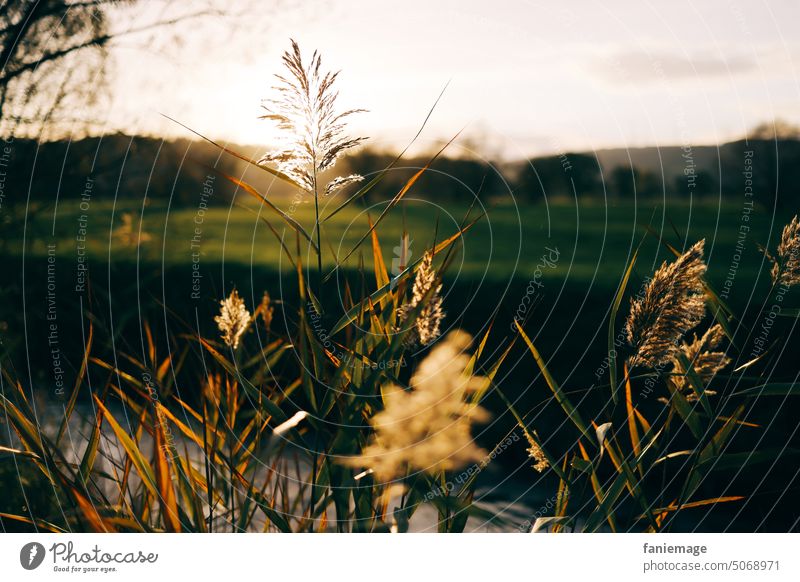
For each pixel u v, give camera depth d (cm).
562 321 578
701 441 184
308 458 197
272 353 201
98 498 177
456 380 133
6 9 343
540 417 436
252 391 177
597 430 181
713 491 345
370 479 165
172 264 432
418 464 139
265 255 618
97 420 173
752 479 339
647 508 185
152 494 183
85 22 354
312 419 164
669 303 168
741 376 187
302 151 149
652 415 318
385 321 165
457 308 639
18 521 224
